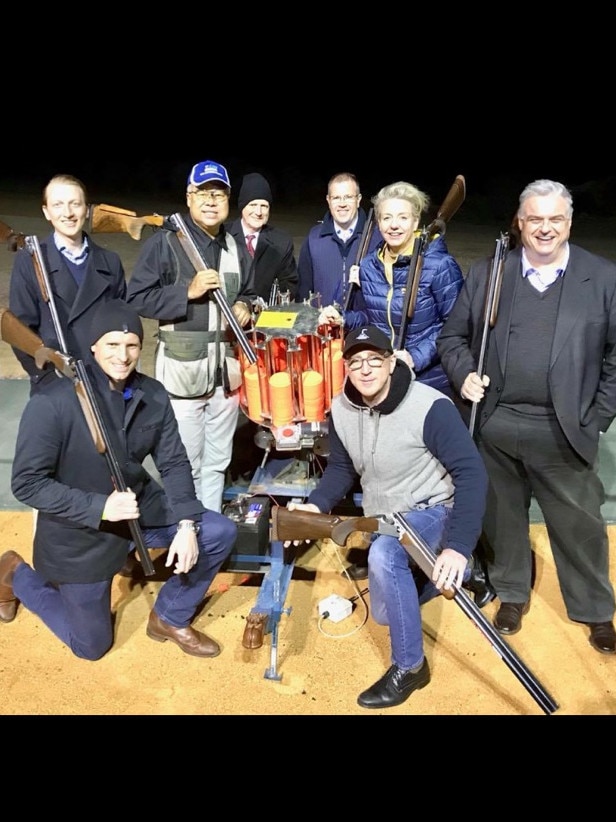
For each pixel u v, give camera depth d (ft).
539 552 12.32
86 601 9.62
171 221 10.85
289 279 14.07
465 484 8.98
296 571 11.82
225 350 11.19
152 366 18.93
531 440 9.79
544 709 8.05
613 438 15.15
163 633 10.27
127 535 9.66
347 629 10.65
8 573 10.48
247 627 10.11
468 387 9.80
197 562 9.88
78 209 10.84
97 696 9.46
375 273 11.62
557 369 9.33
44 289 10.50
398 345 11.19
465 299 10.18
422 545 8.68
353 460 9.81
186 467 10.00
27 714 9.13
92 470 9.36
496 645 8.27
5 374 17.89
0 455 14.47
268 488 11.14
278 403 10.30
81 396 8.96
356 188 13.57
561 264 9.27
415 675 9.38
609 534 12.48
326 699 9.46
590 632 10.55
